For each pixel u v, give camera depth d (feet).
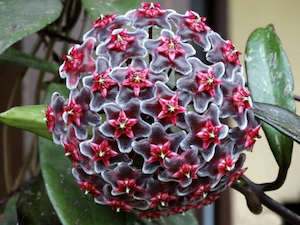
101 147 0.49
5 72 0.95
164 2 1.08
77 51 0.52
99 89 0.48
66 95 0.65
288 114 0.56
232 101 0.50
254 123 0.53
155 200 0.52
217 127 0.49
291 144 0.63
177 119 0.48
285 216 0.63
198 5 1.14
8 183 0.87
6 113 0.55
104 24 0.53
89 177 0.53
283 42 1.30
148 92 0.48
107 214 0.60
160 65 0.48
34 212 0.65
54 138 0.54
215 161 0.51
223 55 0.52
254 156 1.31
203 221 1.19
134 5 0.68
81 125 0.50
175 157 0.48
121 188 0.51
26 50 0.97
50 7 0.66
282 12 1.29
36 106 0.57
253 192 0.65
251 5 1.26
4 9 0.64
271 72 0.67
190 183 0.51
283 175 0.63
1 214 0.86
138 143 0.48
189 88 0.48
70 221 0.57
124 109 0.47
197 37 0.52
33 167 0.88
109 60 0.49
